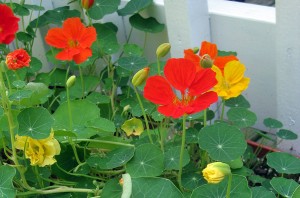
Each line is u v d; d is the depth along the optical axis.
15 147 0.75
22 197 0.79
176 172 0.80
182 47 0.97
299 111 0.87
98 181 0.84
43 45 1.21
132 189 0.66
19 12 1.10
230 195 0.66
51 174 0.86
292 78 0.85
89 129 0.81
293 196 0.63
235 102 0.87
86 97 0.98
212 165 0.59
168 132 0.94
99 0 1.05
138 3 1.03
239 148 0.71
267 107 0.96
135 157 0.75
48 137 0.73
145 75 0.74
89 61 1.03
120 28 1.12
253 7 0.93
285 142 0.92
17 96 0.74
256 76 0.95
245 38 0.93
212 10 0.95
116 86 1.05
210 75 0.65
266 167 0.92
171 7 0.94
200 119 0.88
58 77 1.11
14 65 0.77
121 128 0.87
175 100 0.66
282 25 0.82
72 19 0.86
